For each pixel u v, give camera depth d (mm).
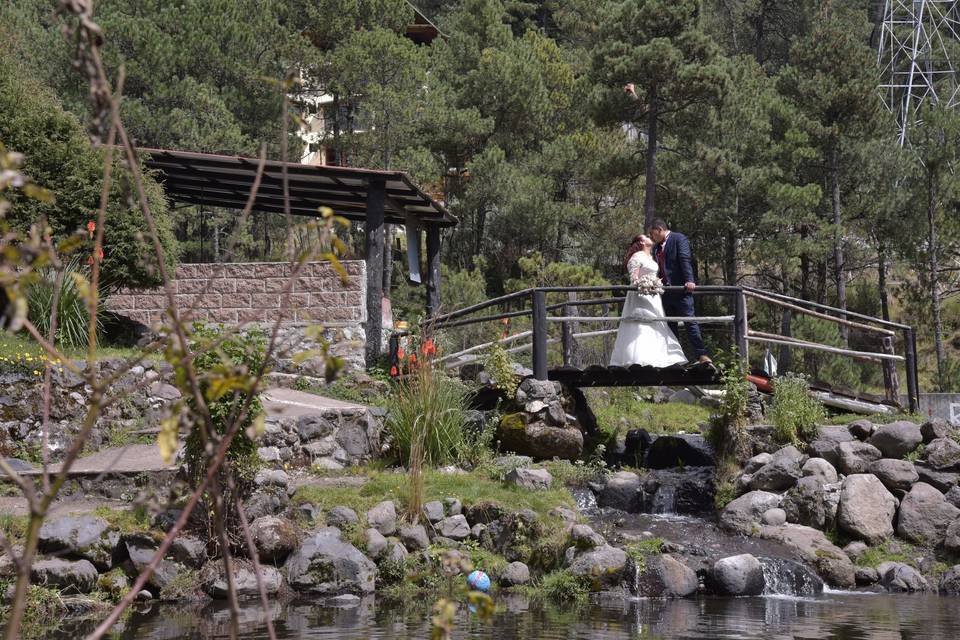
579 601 8680
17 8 27812
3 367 11008
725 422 12117
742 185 29891
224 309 16141
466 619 7586
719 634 6973
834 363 25844
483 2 37094
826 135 31516
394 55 29844
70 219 13586
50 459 10891
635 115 31359
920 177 31469
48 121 13961
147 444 11031
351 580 8805
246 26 28578
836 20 33219
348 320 15609
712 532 10633
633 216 33188
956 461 11070
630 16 30438
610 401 17047
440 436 11602
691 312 12984
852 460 11250
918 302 31938
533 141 36188
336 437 11602
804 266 34656
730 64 31750
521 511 9781
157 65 25703
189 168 17406
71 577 7984
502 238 32719
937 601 8930
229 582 2059
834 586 9906
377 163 30172
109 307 16031
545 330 12742
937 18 50875
